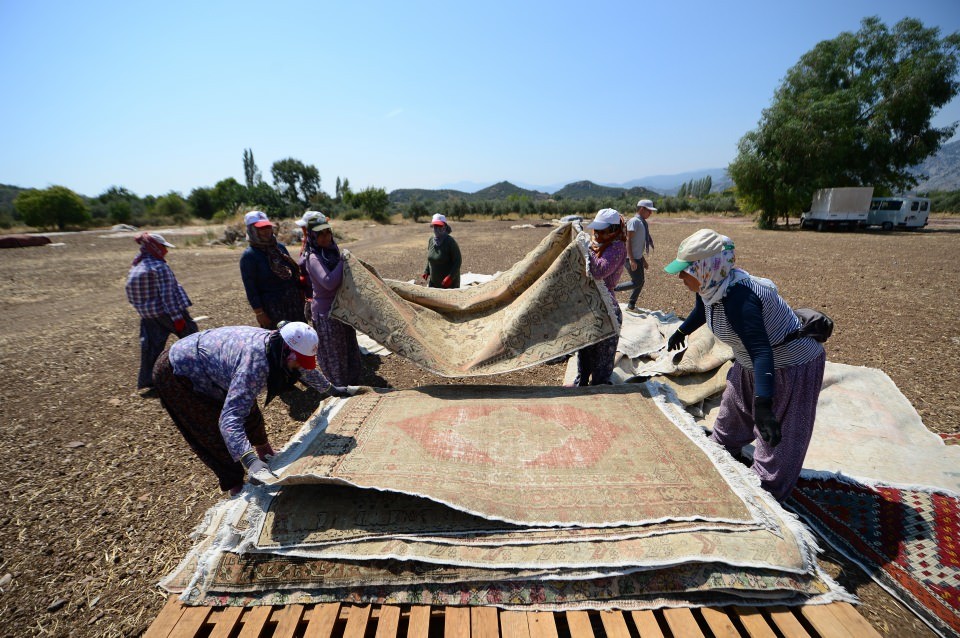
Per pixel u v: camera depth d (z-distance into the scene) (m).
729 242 2.43
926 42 22.34
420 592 2.15
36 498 3.19
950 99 22.08
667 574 2.15
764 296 2.41
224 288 10.54
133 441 3.93
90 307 9.02
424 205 43.78
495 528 2.29
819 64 24.19
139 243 4.52
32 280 11.91
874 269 10.80
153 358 4.78
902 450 3.24
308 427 2.96
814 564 2.17
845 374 4.13
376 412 3.16
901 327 6.15
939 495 2.71
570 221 3.91
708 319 2.67
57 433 4.06
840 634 1.96
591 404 3.26
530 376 5.01
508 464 2.64
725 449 2.97
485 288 4.54
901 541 2.49
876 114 23.16
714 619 2.04
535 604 2.11
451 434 2.89
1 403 4.65
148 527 2.91
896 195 25.20
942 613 2.12
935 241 16.75
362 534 2.29
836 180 23.33
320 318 4.12
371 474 2.45
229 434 2.33
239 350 2.52
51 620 2.29
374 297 3.88
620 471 2.57
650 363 4.65
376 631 2.03
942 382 4.45
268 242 4.20
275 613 2.12
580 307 3.58
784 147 23.17
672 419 3.03
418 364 3.62
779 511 2.33
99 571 2.58
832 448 3.33
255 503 2.44
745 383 2.77
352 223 35.56
